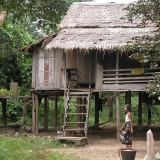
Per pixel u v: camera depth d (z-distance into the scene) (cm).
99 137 1502
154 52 1023
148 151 721
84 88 1432
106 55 1468
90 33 1408
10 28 1958
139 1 1020
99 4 1639
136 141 1379
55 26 880
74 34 1408
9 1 840
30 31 2436
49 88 1500
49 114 2105
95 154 1071
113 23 1480
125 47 1085
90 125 2006
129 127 1042
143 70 1334
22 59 2106
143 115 2273
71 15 1569
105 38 1355
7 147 1010
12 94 1581
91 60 1466
